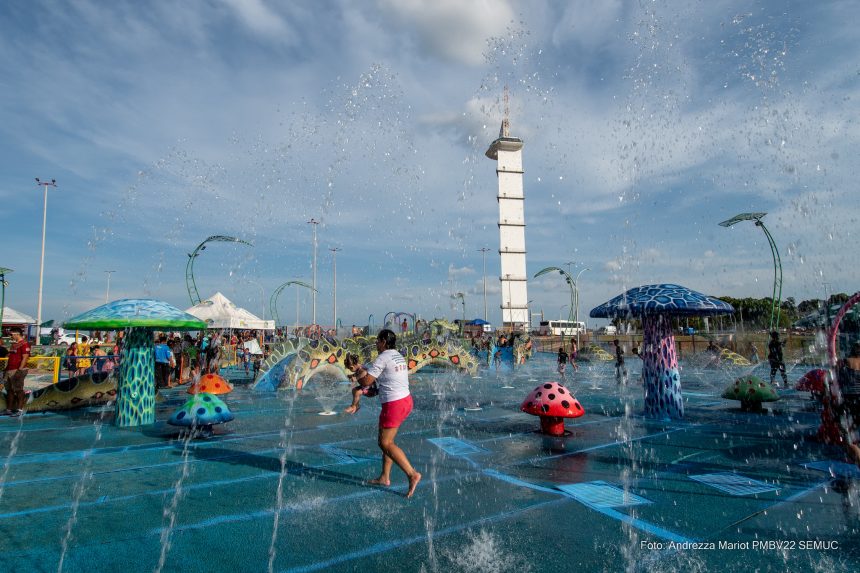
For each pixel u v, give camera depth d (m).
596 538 3.76
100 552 3.55
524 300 63.72
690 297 8.89
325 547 3.61
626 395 12.72
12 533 3.88
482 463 5.91
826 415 6.79
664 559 3.41
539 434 7.63
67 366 14.98
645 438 7.30
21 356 9.69
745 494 4.75
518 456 6.25
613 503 4.51
